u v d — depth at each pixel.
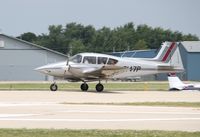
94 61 99.88
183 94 90.38
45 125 41.25
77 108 56.06
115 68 99.25
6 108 55.41
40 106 58.28
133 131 37.38
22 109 54.28
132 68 104.50
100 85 99.69
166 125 41.75
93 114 49.59
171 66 109.25
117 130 37.94
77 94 86.00
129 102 67.12
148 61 107.44
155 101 70.50
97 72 99.12
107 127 40.31
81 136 34.88
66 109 54.66
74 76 100.50
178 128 39.91
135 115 49.06
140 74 106.00
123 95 85.62
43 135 35.12
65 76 100.38
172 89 105.38
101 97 78.75
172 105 62.66
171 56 109.88
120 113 50.84
